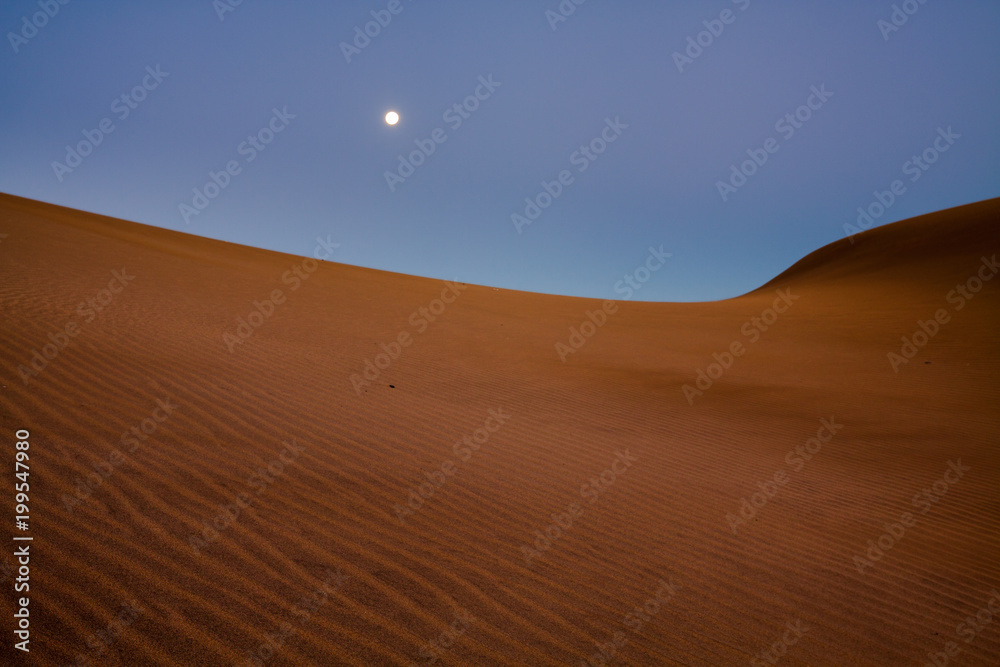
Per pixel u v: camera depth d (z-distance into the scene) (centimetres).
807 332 2327
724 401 1156
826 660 324
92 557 287
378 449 571
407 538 385
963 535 563
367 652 261
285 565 321
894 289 3281
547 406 920
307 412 652
